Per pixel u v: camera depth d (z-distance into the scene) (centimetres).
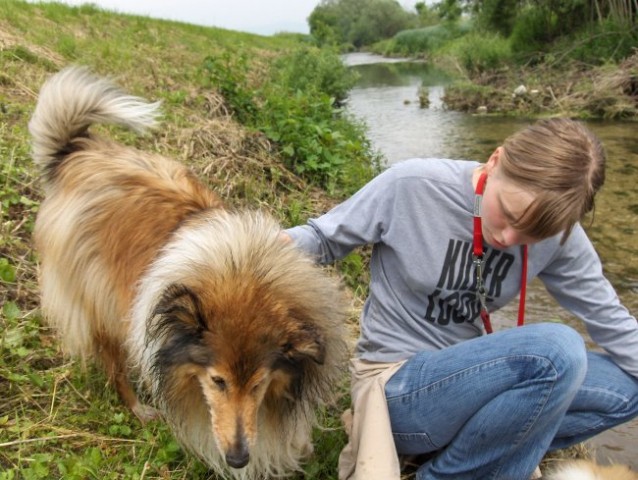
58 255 132
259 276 103
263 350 100
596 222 263
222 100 309
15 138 207
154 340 105
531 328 106
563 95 586
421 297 114
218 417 103
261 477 125
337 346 111
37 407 129
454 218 108
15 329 139
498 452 110
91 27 451
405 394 112
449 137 459
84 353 136
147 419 132
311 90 439
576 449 139
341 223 113
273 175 232
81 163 135
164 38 540
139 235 122
